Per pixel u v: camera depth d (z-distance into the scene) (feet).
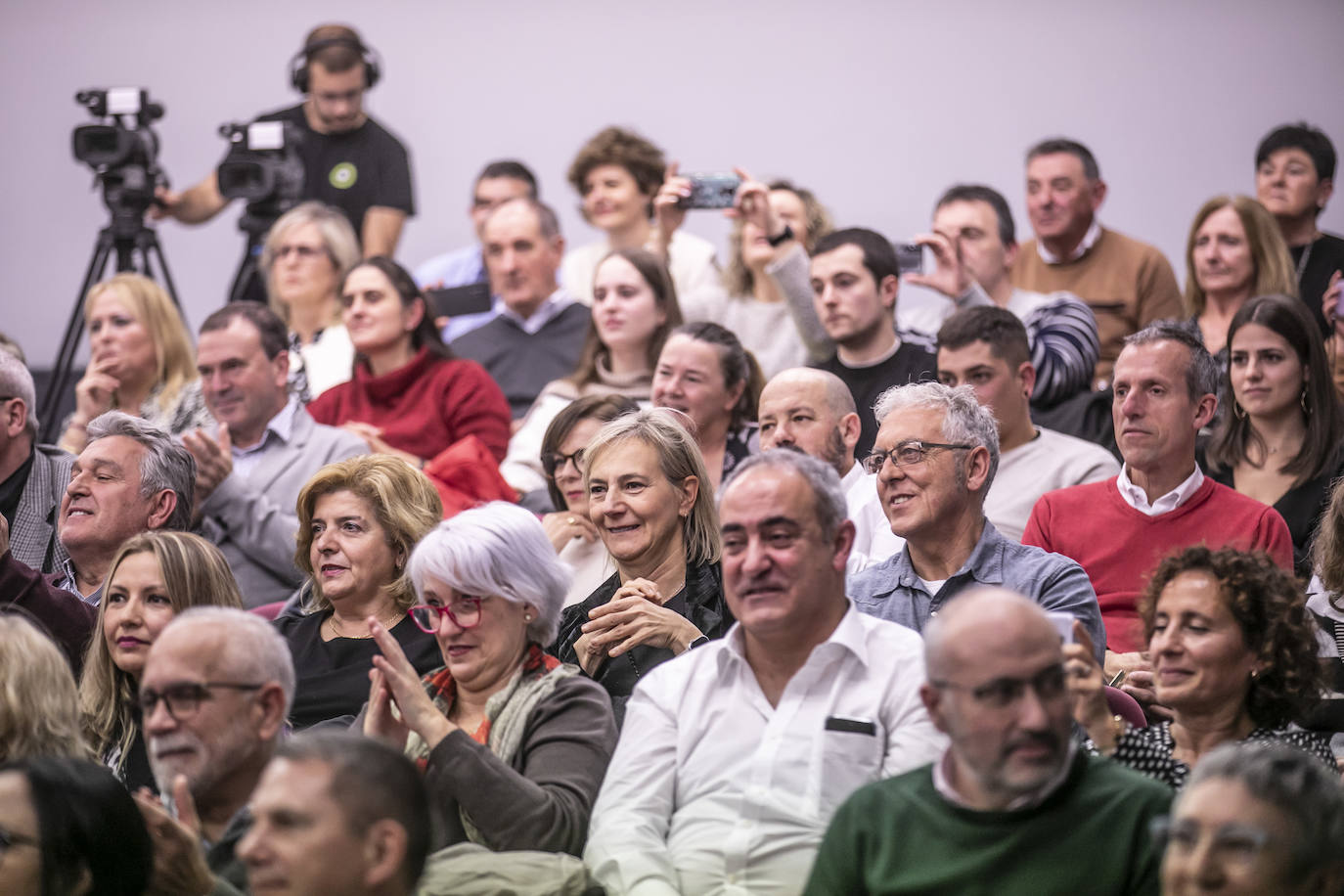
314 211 44.39
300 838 16.17
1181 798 16.11
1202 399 28.50
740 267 42.06
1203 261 39.24
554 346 44.45
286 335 36.47
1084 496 29.50
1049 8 52.95
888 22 54.29
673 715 21.65
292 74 50.19
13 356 30.68
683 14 55.62
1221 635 20.43
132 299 39.14
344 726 24.21
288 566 32.40
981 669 17.39
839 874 18.44
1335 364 36.09
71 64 56.29
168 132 56.54
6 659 20.49
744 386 33.12
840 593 21.24
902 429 25.02
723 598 25.61
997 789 17.62
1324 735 22.43
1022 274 43.32
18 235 55.88
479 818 20.25
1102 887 17.34
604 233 55.62
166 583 23.81
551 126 56.34
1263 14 51.16
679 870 20.31
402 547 25.96
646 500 25.63
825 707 20.86
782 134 55.16
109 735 23.79
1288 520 30.86
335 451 36.01
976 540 25.18
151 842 18.57
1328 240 41.86
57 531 30.35
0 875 17.44
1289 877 15.33
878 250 35.53
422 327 39.88
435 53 56.39
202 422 38.22
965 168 53.88
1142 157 52.13
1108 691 22.58
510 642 22.09
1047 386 36.47
